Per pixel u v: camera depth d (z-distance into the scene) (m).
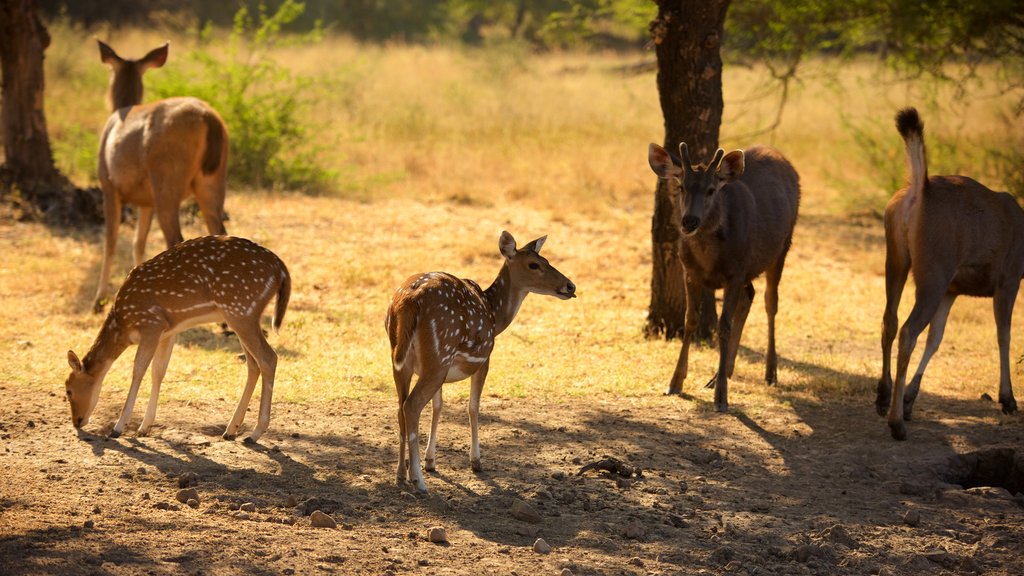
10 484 8.29
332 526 7.84
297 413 10.88
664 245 14.47
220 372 12.16
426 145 29.41
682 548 7.82
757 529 8.33
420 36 59.56
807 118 34.97
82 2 50.97
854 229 23.12
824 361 13.88
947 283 10.98
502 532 7.95
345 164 26.64
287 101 24.53
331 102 33.62
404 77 41.38
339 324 14.54
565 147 30.08
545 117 34.22
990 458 10.52
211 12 55.53
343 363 12.74
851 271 19.33
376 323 14.70
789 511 8.83
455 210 22.69
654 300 14.77
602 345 14.27
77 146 24.50
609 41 57.47
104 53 16.39
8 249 17.34
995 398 12.43
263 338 9.91
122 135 14.24
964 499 9.26
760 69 36.44
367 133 30.75
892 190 24.33
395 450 9.85
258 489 8.61
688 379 12.95
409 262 18.11
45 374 11.67
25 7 19.86
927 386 12.92
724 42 23.25
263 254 9.85
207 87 23.97
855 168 28.34
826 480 9.72
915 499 9.32
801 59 24.20
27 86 20.09
